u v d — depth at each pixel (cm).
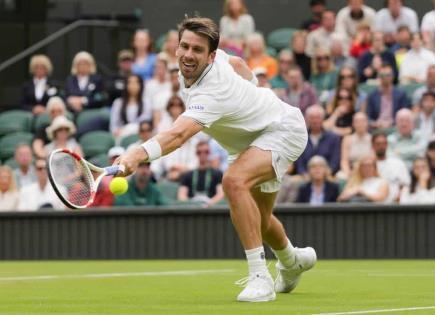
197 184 3042
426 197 2912
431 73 3234
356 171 2941
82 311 1353
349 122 3231
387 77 3234
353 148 3084
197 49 1450
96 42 4088
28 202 3117
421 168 2920
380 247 2867
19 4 4166
